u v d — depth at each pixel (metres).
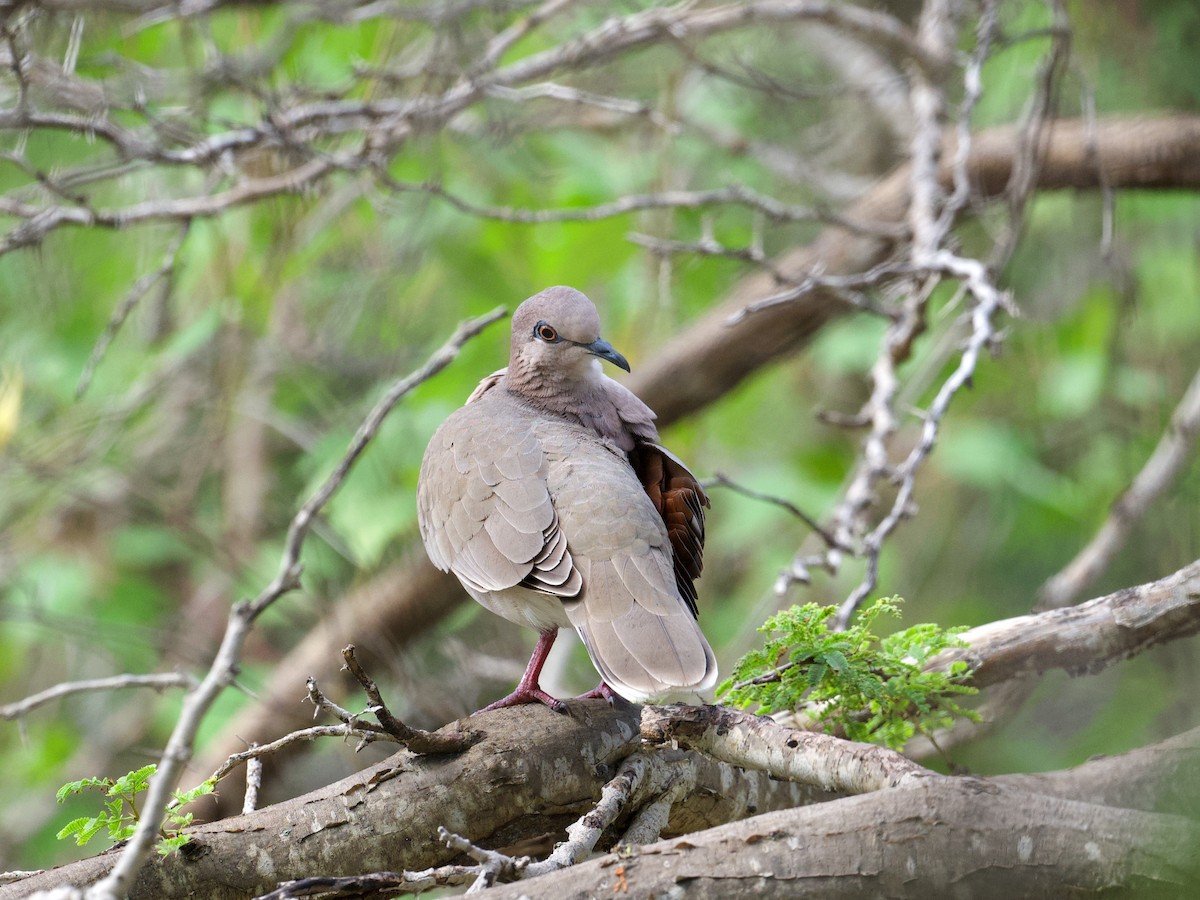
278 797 13.04
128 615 14.62
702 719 5.85
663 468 7.97
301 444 13.81
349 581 14.01
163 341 14.02
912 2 14.61
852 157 15.45
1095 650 6.69
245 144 10.45
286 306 14.20
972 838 4.61
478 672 12.82
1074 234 13.91
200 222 13.28
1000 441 13.98
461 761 6.12
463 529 7.30
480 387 8.89
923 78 12.01
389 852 6.02
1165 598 6.58
